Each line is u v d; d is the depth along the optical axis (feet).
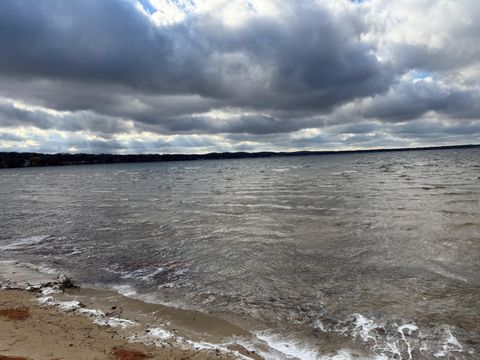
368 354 20.59
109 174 312.71
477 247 39.96
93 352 19.98
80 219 72.69
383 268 35.17
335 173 185.98
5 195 136.46
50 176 308.19
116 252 45.62
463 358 19.83
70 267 39.96
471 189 90.68
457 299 27.35
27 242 53.06
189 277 35.47
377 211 65.46
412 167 209.56
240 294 30.60
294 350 21.29
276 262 38.86
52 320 25.22
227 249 44.91
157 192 126.41
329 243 45.29
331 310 26.71
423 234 46.96
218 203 88.58
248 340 22.68
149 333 23.54
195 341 22.53
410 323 24.07
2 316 25.79
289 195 97.66
